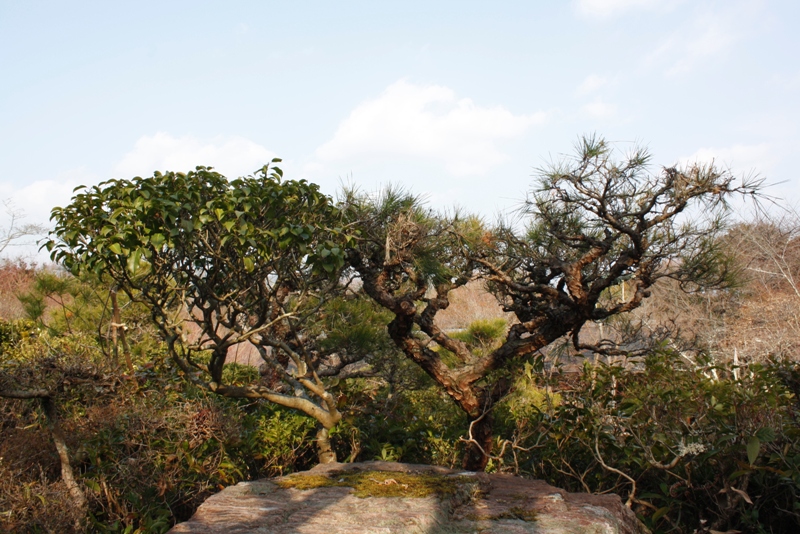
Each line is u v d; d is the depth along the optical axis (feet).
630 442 13.34
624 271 15.01
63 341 21.01
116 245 11.44
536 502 10.27
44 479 11.00
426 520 9.07
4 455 11.54
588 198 13.76
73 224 12.02
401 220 14.51
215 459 13.58
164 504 12.52
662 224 14.16
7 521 10.04
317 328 19.27
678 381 13.00
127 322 23.29
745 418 11.72
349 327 19.08
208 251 12.48
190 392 16.30
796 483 10.78
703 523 11.96
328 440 14.79
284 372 15.20
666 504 12.60
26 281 51.65
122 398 13.56
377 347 19.39
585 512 9.74
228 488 10.78
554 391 16.97
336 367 19.51
